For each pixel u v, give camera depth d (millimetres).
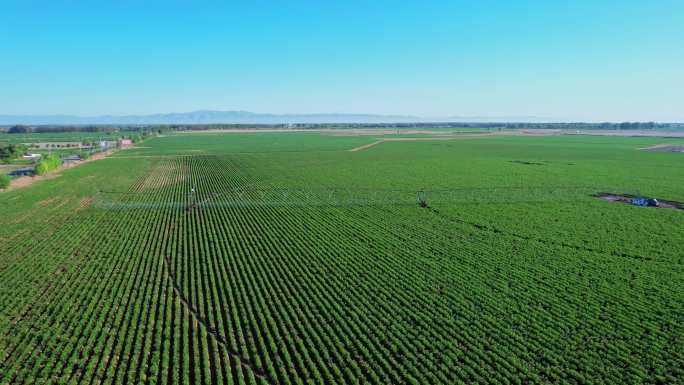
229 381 22422
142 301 30938
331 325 27781
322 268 37000
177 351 24703
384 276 35312
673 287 33188
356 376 22906
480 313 29172
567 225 50156
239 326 27422
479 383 22375
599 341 25812
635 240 44625
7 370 23094
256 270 36406
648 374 22844
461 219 52688
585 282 34156
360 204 60969
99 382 22359
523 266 37562
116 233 46969
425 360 24000
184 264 37719
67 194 68875
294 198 65250
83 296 31516
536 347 25234
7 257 39500
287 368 23578
